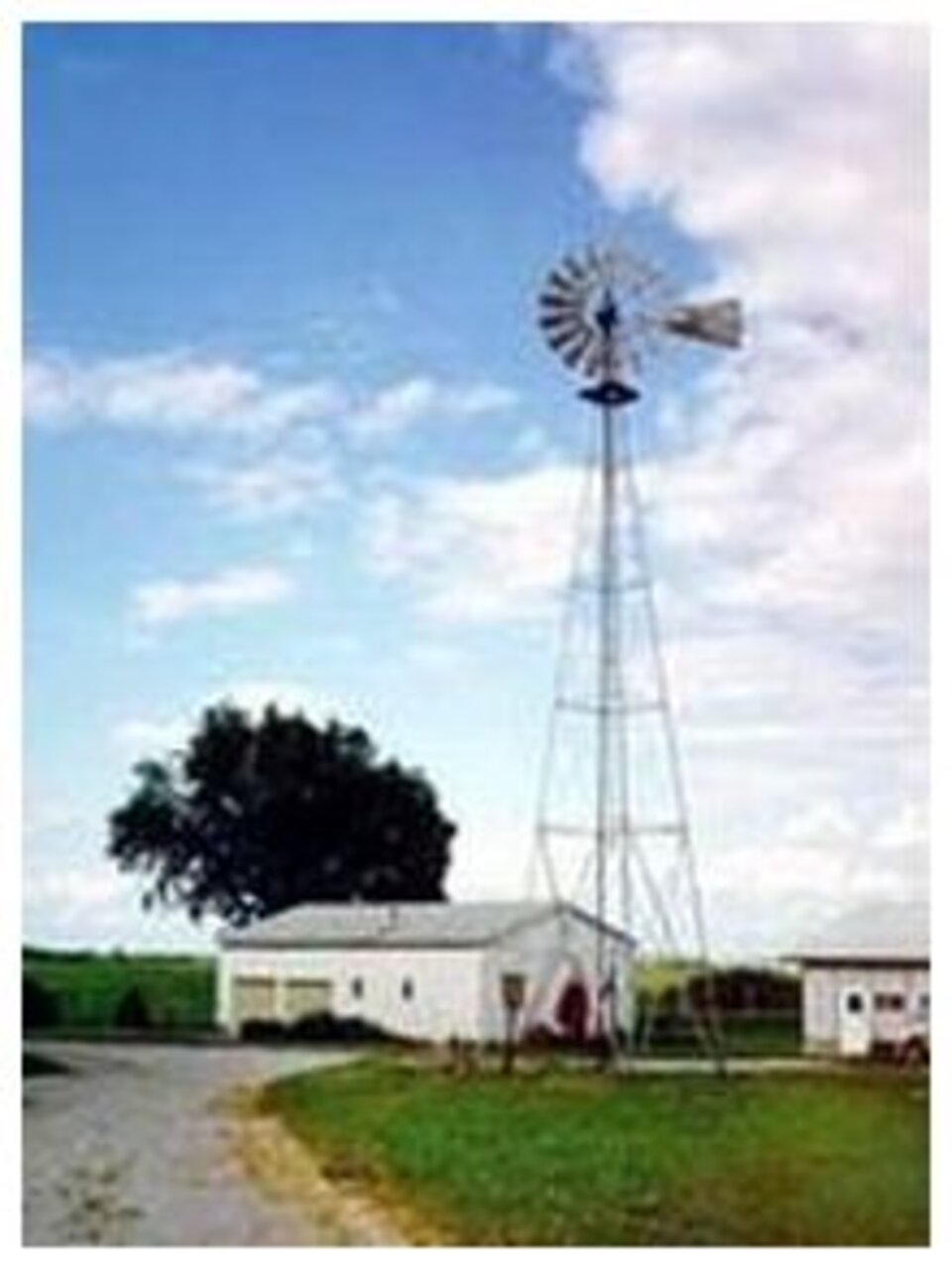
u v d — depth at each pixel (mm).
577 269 45250
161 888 67625
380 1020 55375
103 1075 41031
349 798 68938
